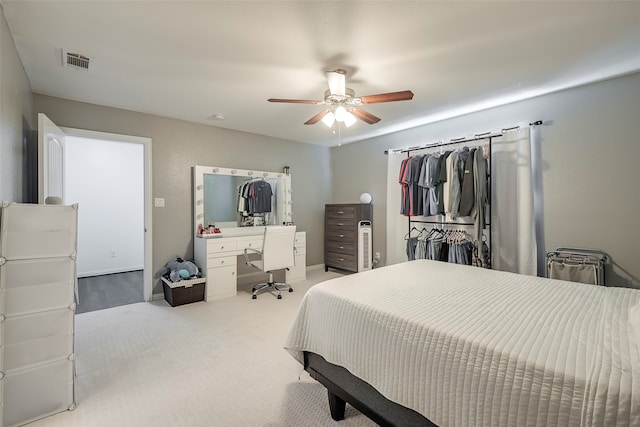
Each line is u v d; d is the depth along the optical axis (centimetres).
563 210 299
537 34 198
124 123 347
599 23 186
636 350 100
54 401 165
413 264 261
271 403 176
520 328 121
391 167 449
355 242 484
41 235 164
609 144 273
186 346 247
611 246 272
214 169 417
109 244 518
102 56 224
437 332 119
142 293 402
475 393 104
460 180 344
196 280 360
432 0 163
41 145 233
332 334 160
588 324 124
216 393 185
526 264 312
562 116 298
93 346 246
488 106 343
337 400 162
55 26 187
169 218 384
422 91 296
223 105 333
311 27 188
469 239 367
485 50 218
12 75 200
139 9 170
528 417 92
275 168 493
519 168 317
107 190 517
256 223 465
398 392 126
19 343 157
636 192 260
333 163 574
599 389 82
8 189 193
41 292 163
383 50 216
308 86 280
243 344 251
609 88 272
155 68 244
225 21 182
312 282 456
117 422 160
